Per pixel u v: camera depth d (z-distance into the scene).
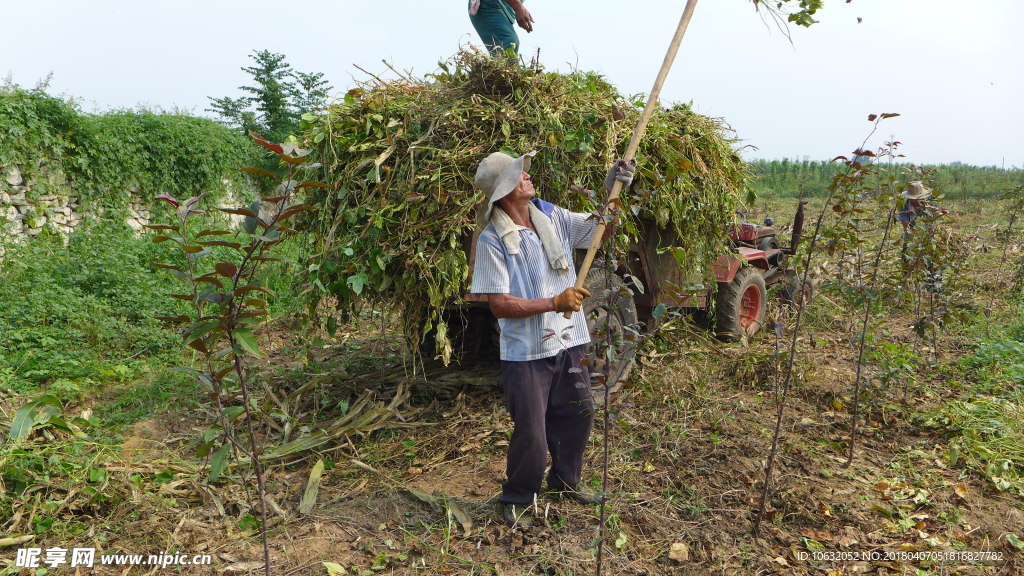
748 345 5.70
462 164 3.66
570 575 2.65
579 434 3.09
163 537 2.93
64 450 3.57
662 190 4.17
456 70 4.04
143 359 5.70
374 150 3.75
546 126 3.75
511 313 2.69
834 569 2.72
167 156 11.30
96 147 9.69
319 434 3.83
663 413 4.27
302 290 3.98
